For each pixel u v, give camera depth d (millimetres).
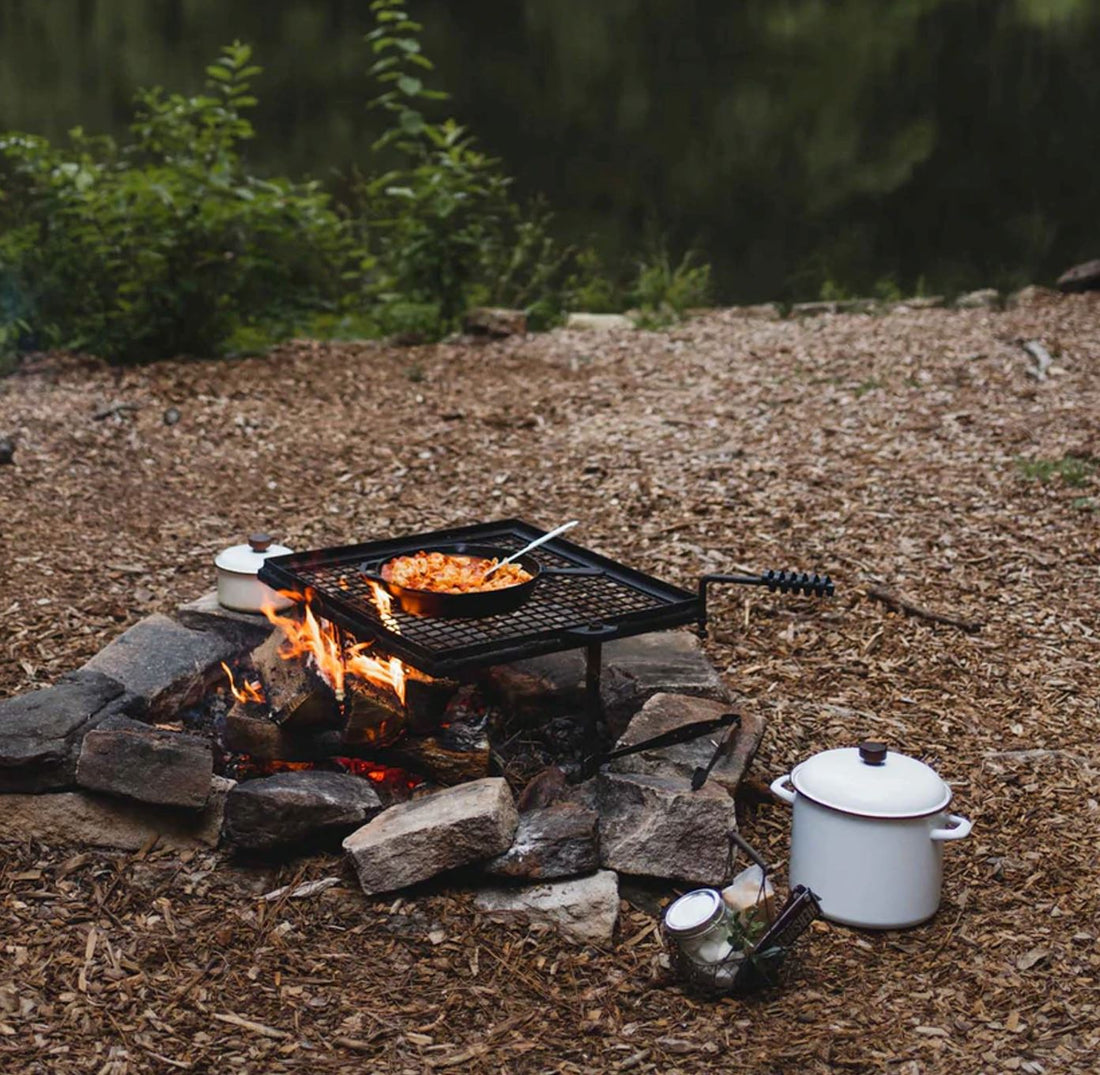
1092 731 3977
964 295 9008
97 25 17375
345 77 16484
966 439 5707
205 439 5922
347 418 6262
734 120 15023
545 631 3453
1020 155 13852
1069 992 3137
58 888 3344
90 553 4852
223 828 3473
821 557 4824
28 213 7910
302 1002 3104
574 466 5602
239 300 7812
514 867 3328
